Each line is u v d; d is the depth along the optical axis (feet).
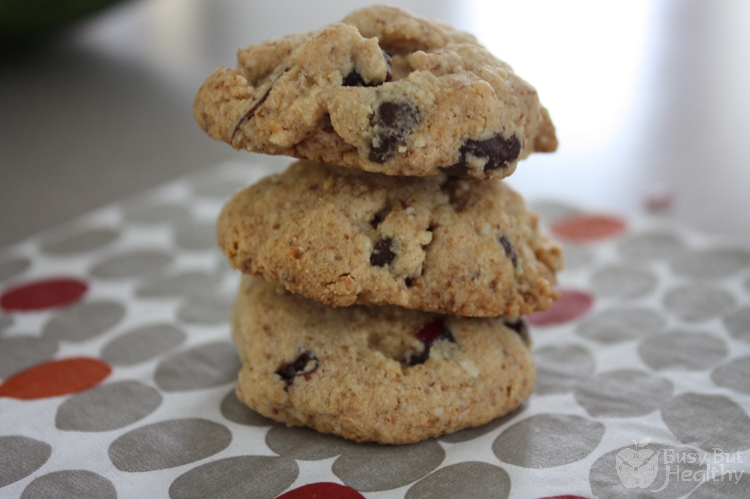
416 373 0.84
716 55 2.16
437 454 0.83
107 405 0.89
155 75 2.08
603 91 1.97
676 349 0.94
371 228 0.84
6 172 1.55
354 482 0.81
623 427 0.85
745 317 0.98
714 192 1.40
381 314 0.86
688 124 1.75
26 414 0.88
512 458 0.83
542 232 0.90
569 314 1.00
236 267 0.85
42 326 1.00
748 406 0.87
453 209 0.85
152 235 1.15
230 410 0.88
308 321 0.86
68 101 1.92
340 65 0.81
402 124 0.80
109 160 1.60
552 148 0.87
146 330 0.99
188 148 1.67
